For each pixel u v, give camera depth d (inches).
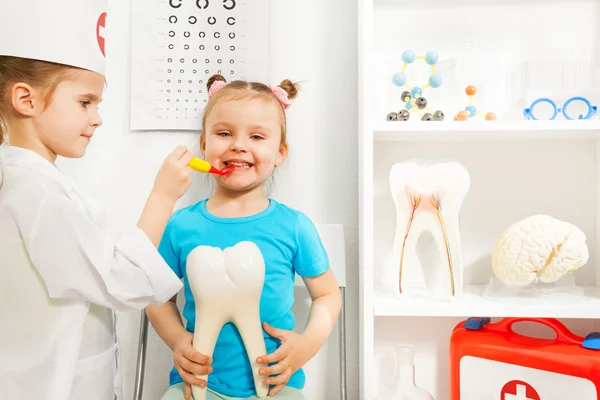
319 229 45.1
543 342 40.4
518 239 39.2
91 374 34.4
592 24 46.2
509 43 46.6
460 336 42.1
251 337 37.4
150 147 47.8
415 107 44.0
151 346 48.1
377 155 47.2
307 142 47.6
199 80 47.2
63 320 32.1
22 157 32.8
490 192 46.8
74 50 33.6
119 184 47.9
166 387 48.1
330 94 47.5
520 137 43.8
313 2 47.5
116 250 32.8
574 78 44.1
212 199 43.1
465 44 45.1
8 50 32.3
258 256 37.1
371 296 39.3
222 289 36.5
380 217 47.4
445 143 47.0
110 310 37.2
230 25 47.2
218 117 40.8
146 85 47.3
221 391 39.4
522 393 39.3
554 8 46.4
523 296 40.7
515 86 45.0
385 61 46.9
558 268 38.8
